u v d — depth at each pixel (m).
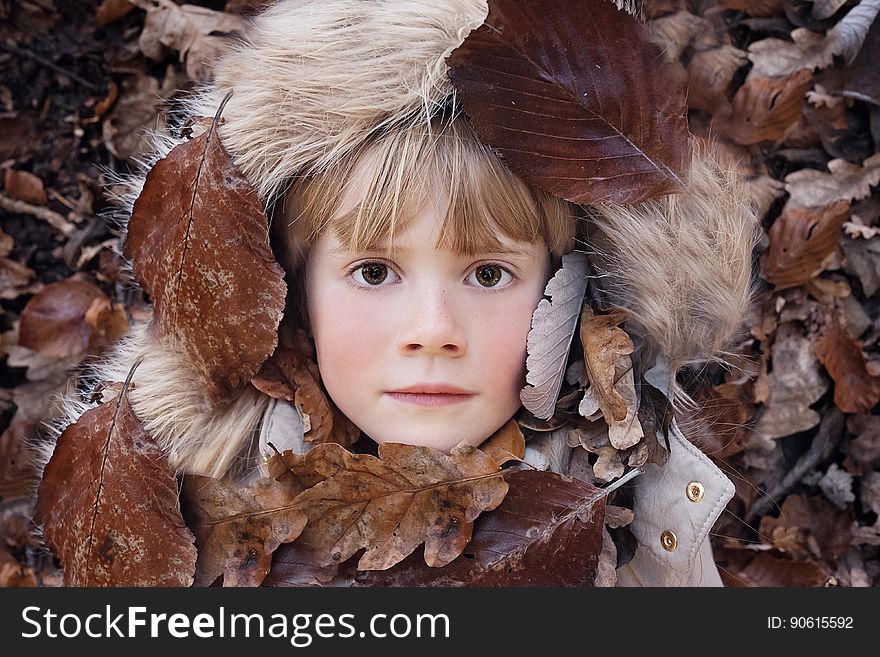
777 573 1.25
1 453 1.26
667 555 0.81
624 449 0.78
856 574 1.25
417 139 0.74
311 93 0.77
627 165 0.74
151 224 0.78
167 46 1.26
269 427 0.83
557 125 0.72
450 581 0.74
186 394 0.83
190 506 0.77
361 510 0.75
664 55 0.74
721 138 1.23
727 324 0.85
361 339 0.77
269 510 0.75
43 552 1.23
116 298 1.30
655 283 0.81
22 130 1.30
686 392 0.94
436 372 0.76
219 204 0.75
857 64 1.21
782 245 1.22
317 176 0.78
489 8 0.69
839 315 1.24
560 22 0.70
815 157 1.24
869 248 1.23
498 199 0.75
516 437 0.82
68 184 1.31
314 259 0.80
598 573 0.77
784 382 1.25
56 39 1.29
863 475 1.26
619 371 0.78
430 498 0.74
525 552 0.73
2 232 1.30
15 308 1.31
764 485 1.27
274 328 0.77
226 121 0.80
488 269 0.78
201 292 0.76
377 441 0.80
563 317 0.79
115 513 0.75
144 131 1.28
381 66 0.76
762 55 1.21
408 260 0.76
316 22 0.81
